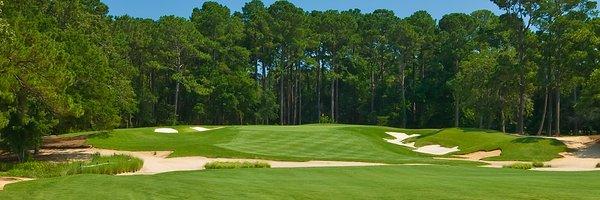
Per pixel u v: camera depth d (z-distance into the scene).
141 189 15.97
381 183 17.73
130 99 49.56
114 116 35.22
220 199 13.93
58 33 32.16
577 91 67.56
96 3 55.78
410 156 37.72
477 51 80.56
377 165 28.44
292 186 16.72
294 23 84.69
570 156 36.47
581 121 65.06
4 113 24.53
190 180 18.81
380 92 93.12
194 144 38.09
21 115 26.34
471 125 81.25
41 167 26.45
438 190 15.45
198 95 82.06
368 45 92.38
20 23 24.58
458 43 82.19
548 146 38.81
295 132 47.50
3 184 19.42
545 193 14.50
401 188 16.08
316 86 101.81
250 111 84.88
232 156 34.06
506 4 53.09
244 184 17.31
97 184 17.38
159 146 38.47
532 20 52.00
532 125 73.94
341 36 88.25
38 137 30.88
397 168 25.61
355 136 46.53
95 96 33.56
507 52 56.81
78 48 32.78
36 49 22.36
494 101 63.56
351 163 30.92
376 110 94.12
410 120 89.69
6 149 32.56
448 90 82.31
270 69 91.94
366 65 90.81
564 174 22.47
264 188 16.12
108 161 28.36
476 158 37.50
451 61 83.81
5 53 21.09
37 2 38.34
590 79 41.69
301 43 84.00
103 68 33.97
